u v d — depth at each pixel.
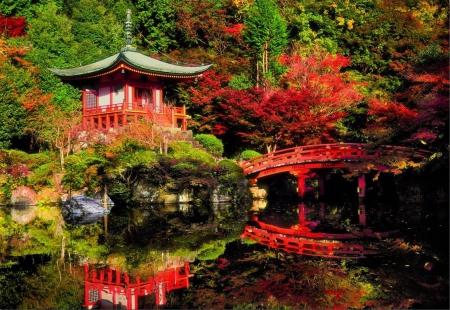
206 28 50.28
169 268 16.34
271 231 24.08
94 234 23.19
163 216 29.05
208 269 16.19
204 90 40.88
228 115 38.84
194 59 45.84
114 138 32.75
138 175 31.55
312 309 12.12
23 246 20.14
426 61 34.16
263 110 37.00
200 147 36.72
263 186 39.78
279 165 34.66
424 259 16.84
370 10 52.16
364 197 34.72
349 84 40.03
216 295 13.43
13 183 32.28
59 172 33.06
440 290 13.40
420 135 28.89
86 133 34.59
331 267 16.11
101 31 51.59
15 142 38.03
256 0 48.16
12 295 13.38
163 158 30.39
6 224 26.05
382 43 46.88
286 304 12.52
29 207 31.94
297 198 39.50
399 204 33.16
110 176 30.56
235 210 32.19
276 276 15.13
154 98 39.47
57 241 21.28
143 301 12.91
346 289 13.57
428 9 49.09
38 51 43.44
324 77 38.75
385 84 44.88
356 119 44.00
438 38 42.12
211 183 31.30
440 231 22.56
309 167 34.53
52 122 35.06
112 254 18.52
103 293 13.61
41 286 14.28
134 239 21.77
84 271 15.96
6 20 46.72
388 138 31.56
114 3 61.28
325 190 42.06
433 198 30.98
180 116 38.50
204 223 26.73
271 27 44.69
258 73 44.38
